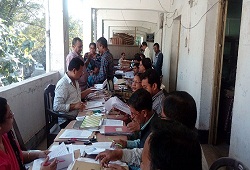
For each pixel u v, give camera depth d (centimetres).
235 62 463
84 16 905
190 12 511
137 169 169
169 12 810
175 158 81
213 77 392
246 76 250
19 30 382
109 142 197
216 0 380
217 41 382
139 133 210
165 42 916
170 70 785
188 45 528
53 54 498
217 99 395
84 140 202
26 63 371
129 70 732
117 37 1207
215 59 386
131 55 1134
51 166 153
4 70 334
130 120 254
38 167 164
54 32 494
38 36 503
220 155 360
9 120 153
